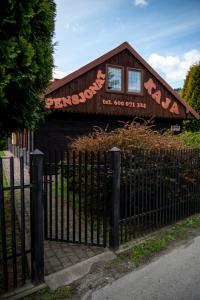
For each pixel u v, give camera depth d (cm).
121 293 304
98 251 398
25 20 328
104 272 345
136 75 1353
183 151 543
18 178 943
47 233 444
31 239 311
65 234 467
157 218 487
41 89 418
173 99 1494
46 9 376
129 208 437
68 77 1134
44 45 388
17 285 308
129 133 547
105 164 405
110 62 1263
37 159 307
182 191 548
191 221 538
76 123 1212
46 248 409
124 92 1312
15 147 1744
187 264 369
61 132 1173
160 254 397
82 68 1170
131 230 439
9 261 365
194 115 1550
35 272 309
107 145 529
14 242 299
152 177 476
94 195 505
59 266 353
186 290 309
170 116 1480
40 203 310
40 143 1128
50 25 398
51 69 427
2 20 314
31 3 333
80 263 361
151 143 534
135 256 386
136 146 512
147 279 331
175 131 1555
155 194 483
